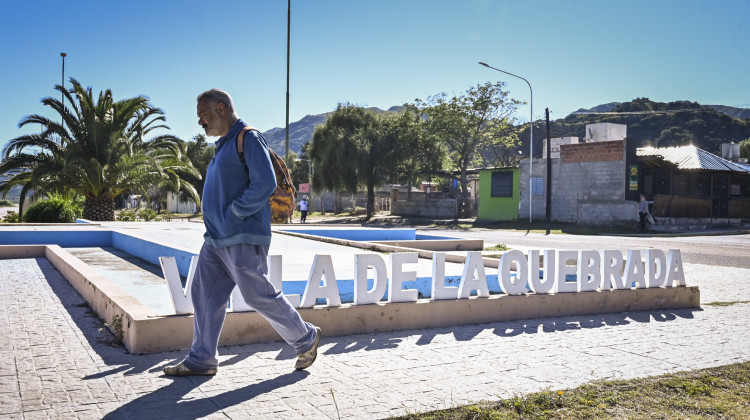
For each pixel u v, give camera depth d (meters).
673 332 5.41
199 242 10.79
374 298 5.22
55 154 24.02
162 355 4.13
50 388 3.36
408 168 43.69
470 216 40.84
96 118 23.61
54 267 9.08
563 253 6.21
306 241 12.87
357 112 45.16
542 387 3.60
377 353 4.39
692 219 31.23
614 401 3.35
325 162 43.00
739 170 32.03
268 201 3.71
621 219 29.16
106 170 24.20
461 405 3.21
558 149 37.12
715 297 7.89
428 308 5.37
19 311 5.55
